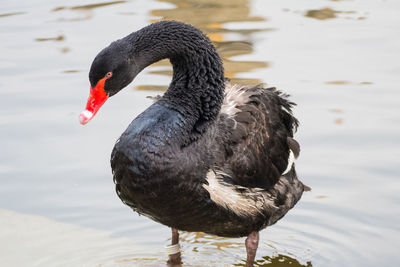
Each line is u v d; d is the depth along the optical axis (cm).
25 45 1497
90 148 1164
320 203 1045
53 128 1211
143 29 851
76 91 1320
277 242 988
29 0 1781
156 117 797
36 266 927
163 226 1034
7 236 988
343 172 1095
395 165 1102
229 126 855
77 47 1483
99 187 1089
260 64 1391
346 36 1520
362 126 1194
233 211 835
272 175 890
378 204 1030
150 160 775
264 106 918
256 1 1762
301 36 1530
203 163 798
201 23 1605
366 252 942
